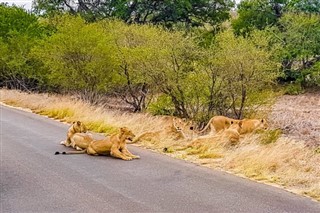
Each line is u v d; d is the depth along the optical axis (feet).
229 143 40.04
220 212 23.54
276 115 75.66
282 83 126.52
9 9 110.52
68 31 74.69
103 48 72.69
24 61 94.02
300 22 129.59
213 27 148.56
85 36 73.20
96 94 76.89
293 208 24.32
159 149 39.81
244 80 57.82
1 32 104.94
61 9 139.95
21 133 47.11
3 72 103.14
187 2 139.54
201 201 25.30
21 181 29.07
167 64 59.31
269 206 24.59
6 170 31.81
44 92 97.40
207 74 58.39
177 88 58.80
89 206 24.30
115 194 26.45
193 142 39.96
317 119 74.74
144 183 28.86
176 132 43.47
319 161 35.01
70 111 59.93
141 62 61.16
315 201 25.64
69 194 26.40
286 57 127.34
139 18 144.77
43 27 111.86
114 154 35.99
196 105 59.41
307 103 103.76
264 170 31.91
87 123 52.16
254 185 28.71
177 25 144.15
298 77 124.16
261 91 60.59
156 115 60.44
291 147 37.22
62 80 76.74
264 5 141.18
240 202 25.20
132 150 39.17
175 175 30.94
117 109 72.95
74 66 74.54
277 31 130.31
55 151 38.27
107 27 85.87
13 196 25.95
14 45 96.02
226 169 32.86
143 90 71.87
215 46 59.98
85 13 137.69
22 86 100.32
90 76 75.00
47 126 52.39
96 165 33.55
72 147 39.68
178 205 24.57
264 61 58.90
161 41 61.26
